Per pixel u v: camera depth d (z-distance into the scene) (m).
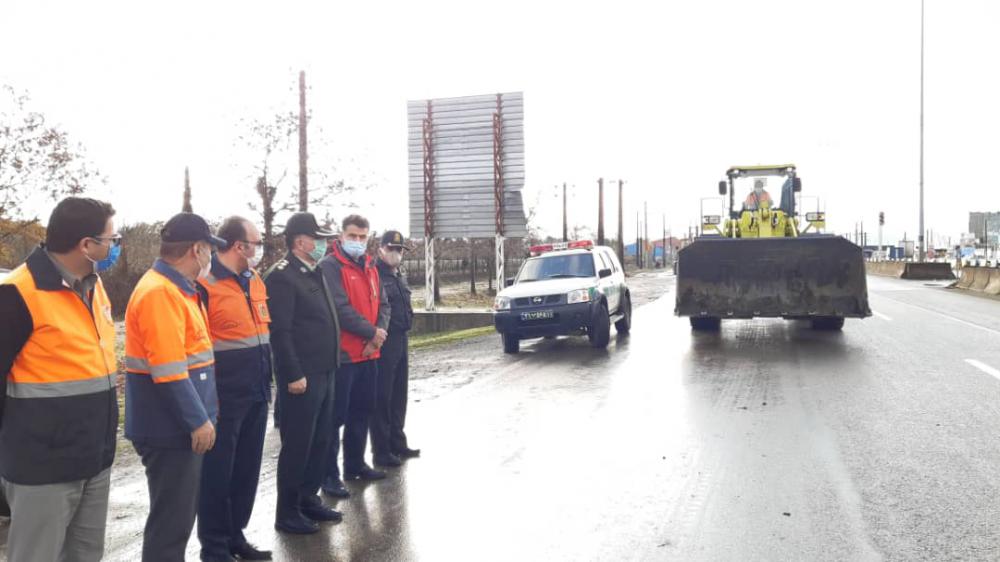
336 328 5.21
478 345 15.66
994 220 67.38
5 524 5.26
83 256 3.26
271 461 6.75
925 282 36.91
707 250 14.63
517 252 58.66
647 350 13.34
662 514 5.11
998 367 10.62
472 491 5.74
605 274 14.47
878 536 4.64
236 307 4.45
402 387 6.77
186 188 25.83
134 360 3.83
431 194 24.98
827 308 14.09
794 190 18.61
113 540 4.86
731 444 6.82
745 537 4.67
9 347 3.10
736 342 14.05
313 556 4.60
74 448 3.25
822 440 6.89
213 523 4.48
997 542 4.52
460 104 24.73
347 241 5.73
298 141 19.94
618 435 7.28
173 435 3.82
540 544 4.66
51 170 16.77
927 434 7.04
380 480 6.12
